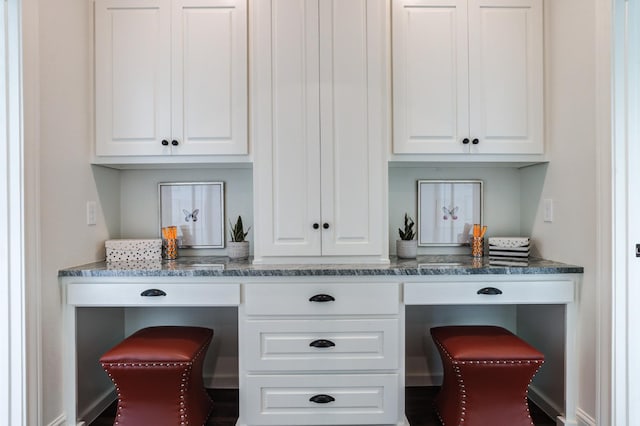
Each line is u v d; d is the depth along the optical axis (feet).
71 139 5.90
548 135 6.40
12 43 4.88
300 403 5.69
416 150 6.34
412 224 7.10
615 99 5.02
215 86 6.31
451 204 7.57
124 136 6.36
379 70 6.07
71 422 5.74
